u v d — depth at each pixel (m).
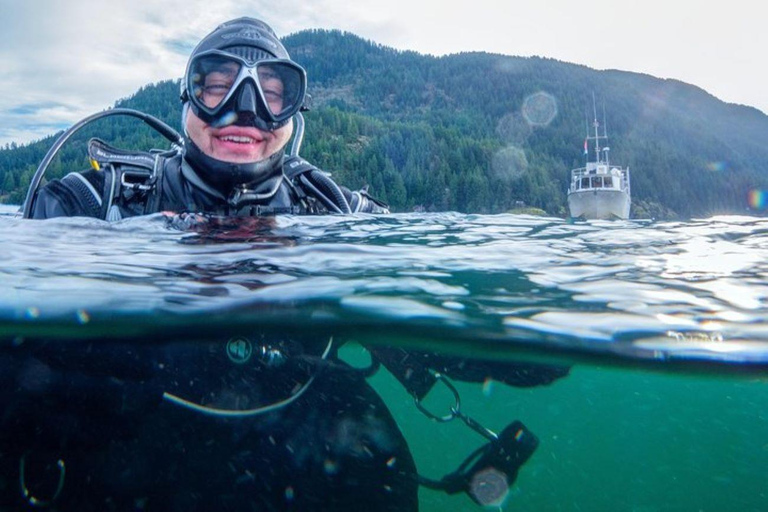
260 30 0.85
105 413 0.42
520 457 0.69
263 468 0.51
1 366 0.41
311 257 0.64
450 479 0.64
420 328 0.48
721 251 0.78
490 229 0.99
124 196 0.82
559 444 4.50
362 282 0.55
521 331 0.47
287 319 0.47
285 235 0.76
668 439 4.30
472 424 0.69
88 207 0.83
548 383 0.69
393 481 0.59
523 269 0.64
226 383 0.52
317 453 0.55
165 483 0.46
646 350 0.46
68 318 0.42
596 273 0.64
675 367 0.55
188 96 0.80
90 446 0.42
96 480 0.43
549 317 0.49
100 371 0.43
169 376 0.50
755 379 0.64
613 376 0.72
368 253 0.68
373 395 0.65
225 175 0.80
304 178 0.96
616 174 12.55
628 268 0.66
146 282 0.52
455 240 0.83
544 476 3.57
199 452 0.49
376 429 0.60
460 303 0.50
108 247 0.66
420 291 0.53
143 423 0.46
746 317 0.51
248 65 0.78
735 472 4.48
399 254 0.69
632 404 1.29
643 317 0.50
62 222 0.77
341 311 0.48
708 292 0.57
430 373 0.69
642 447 4.43
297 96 0.83
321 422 0.57
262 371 0.54
